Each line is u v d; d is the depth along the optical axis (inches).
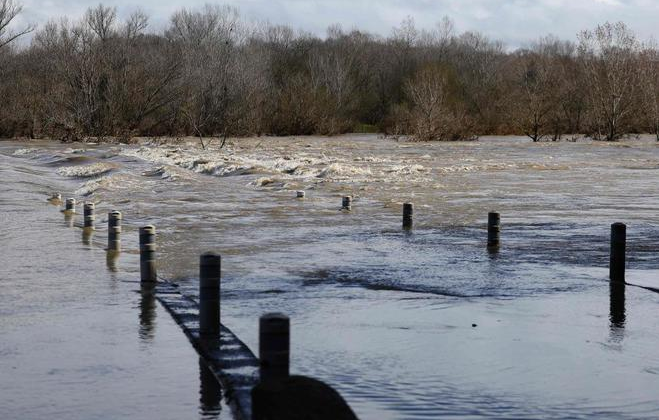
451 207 994.7
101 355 364.8
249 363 346.9
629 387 327.9
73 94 2578.7
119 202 1040.8
